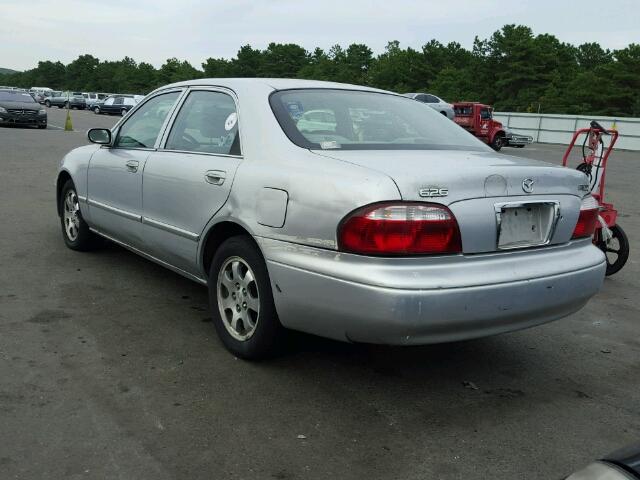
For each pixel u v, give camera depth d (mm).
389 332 2908
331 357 3857
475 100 65125
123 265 5633
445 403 3357
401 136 3828
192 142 4219
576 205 3498
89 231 5824
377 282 2857
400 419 3162
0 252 5906
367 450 2871
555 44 71375
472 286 2961
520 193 3215
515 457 2875
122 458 2719
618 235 6031
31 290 4848
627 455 1595
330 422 3098
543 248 3340
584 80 58062
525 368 3877
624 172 17938
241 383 3461
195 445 2842
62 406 3121
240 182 3568
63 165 5895
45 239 6492
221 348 3910
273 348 3602
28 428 2910
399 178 2936
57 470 2613
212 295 3900
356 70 82375
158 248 4457
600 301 5402
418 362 3871
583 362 4020
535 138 33438
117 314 4426
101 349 3822
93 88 115188
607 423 3229
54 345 3844
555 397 3496
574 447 2982
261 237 3379
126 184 4758
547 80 64312
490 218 3080
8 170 11711
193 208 3953
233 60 93062
